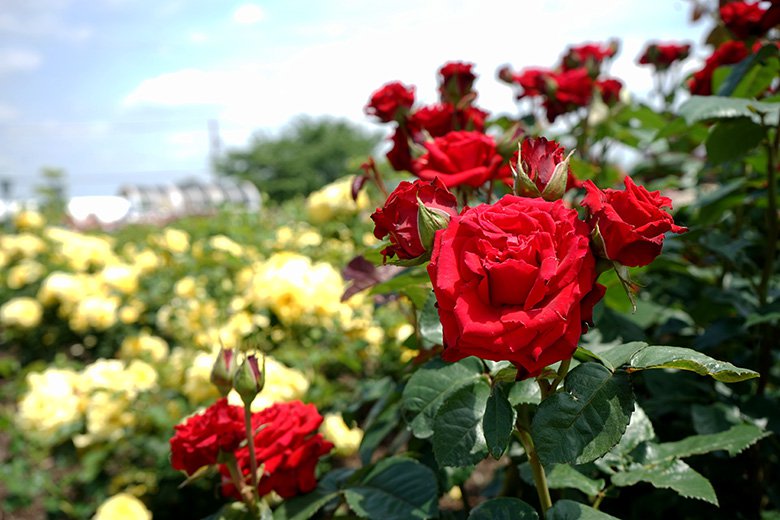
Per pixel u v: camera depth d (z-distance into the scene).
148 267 4.70
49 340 4.98
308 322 2.87
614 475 1.15
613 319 1.61
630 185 0.84
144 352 3.36
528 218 0.81
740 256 1.76
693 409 1.49
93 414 2.72
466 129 1.59
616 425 0.84
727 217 2.41
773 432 1.47
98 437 2.73
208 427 1.25
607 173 2.32
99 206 22.66
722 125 1.57
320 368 3.15
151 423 2.74
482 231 0.80
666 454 1.19
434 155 1.31
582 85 2.12
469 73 1.55
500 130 2.12
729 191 1.78
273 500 1.34
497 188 1.77
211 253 4.04
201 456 1.25
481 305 0.78
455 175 1.27
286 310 2.71
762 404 1.51
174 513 2.70
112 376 2.74
